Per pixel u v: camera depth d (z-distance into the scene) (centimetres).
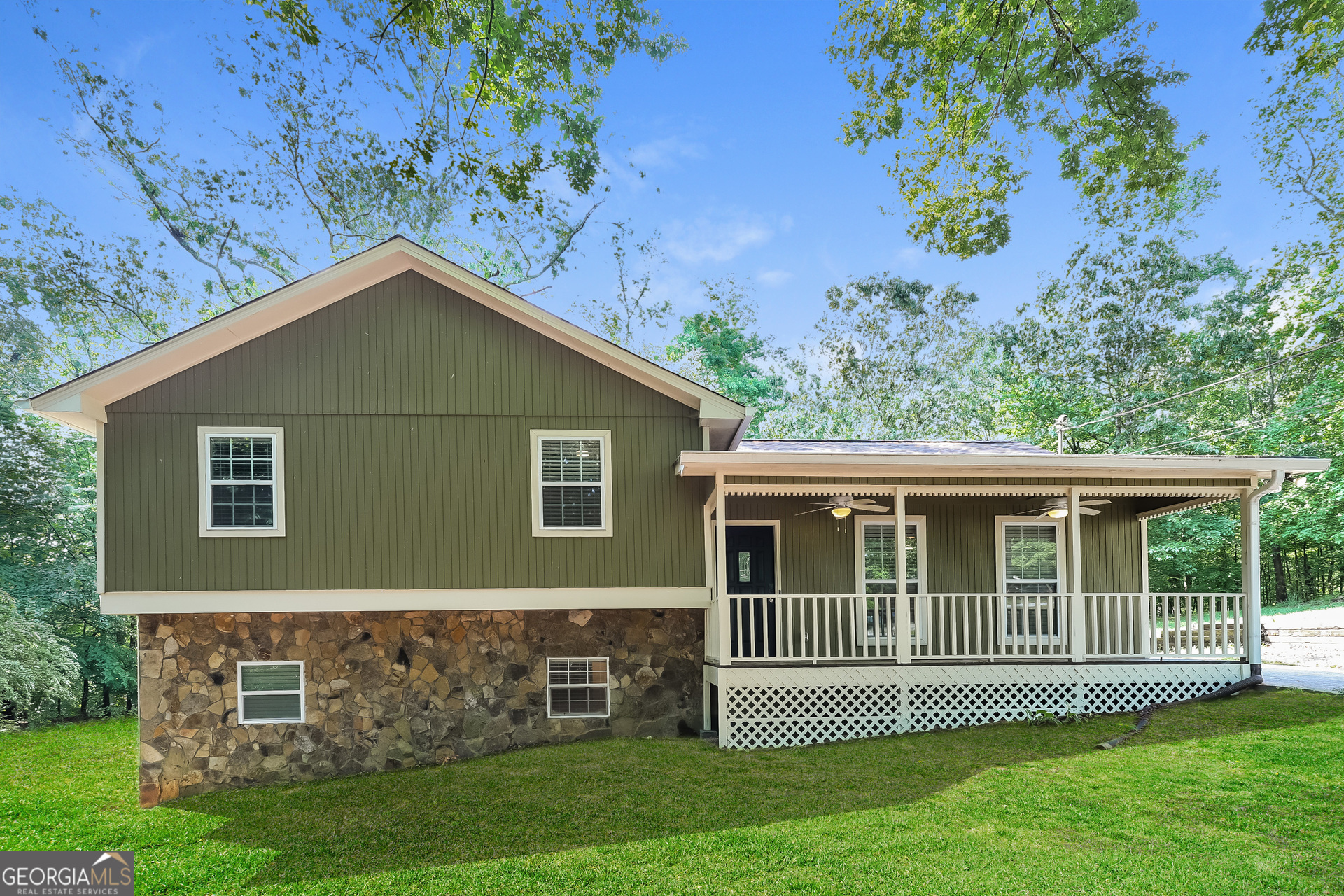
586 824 735
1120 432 2672
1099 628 1320
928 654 1116
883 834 677
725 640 1044
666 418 1113
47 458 1978
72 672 1700
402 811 810
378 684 1055
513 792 851
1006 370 3056
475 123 838
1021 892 554
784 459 1014
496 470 1080
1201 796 745
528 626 1097
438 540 1061
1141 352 2716
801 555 1284
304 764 1030
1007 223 914
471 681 1077
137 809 938
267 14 748
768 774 884
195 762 1010
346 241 2603
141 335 2503
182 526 1018
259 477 1039
